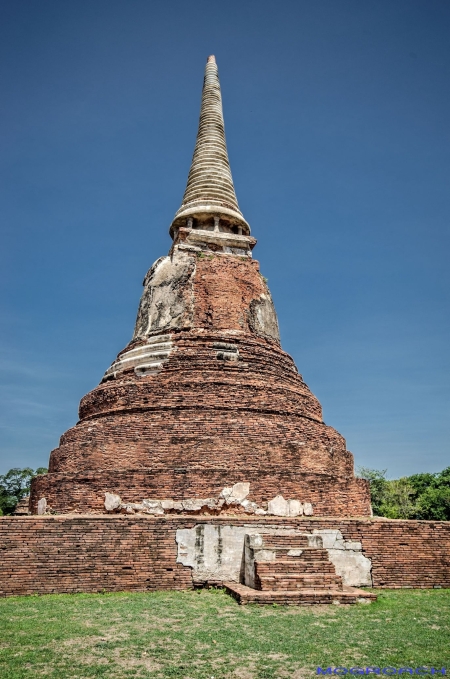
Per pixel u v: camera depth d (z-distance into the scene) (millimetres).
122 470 19969
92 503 19781
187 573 16438
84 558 16000
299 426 22906
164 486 19625
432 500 50656
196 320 26109
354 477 22188
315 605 14242
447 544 18422
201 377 23312
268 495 19953
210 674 8922
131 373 24797
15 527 15875
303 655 9945
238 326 26312
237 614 12984
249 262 28828
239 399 22797
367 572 17594
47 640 10656
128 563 16188
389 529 18188
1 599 14797
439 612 13797
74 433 23625
